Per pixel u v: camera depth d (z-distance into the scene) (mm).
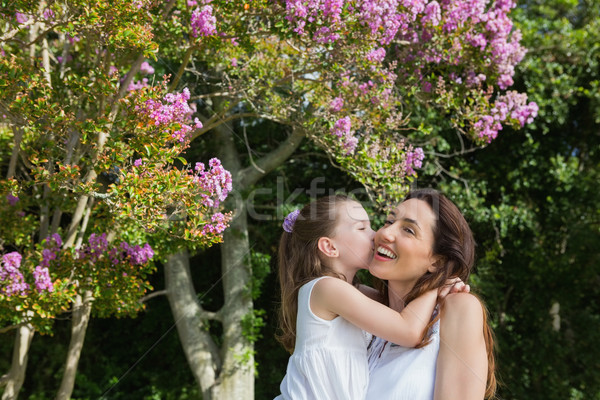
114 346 7426
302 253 1751
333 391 1524
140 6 2912
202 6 3504
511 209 6625
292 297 1743
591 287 7422
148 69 4652
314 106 4328
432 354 1484
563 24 6734
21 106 2893
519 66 6336
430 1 4582
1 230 4301
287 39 3740
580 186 6934
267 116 4227
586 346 7020
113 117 3133
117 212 2965
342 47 3652
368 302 1543
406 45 4660
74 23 2869
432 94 4848
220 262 7453
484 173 6879
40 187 4254
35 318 3688
